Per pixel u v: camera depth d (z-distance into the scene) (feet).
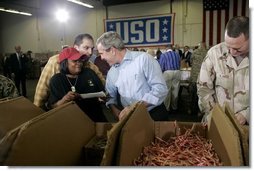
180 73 15.02
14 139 2.25
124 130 2.74
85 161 3.69
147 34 31.14
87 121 4.10
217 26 26.23
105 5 32.55
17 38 38.96
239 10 25.21
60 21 35.78
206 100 4.96
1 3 32.94
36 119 2.71
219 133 3.29
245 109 4.62
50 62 5.93
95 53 11.53
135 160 3.10
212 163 3.22
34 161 2.43
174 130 4.34
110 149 2.50
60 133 3.07
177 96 14.48
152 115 5.04
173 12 30.14
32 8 35.94
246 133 2.73
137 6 31.35
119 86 5.21
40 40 37.60
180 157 3.45
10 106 3.58
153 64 4.99
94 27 34.22
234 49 4.17
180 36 30.32
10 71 21.80
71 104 3.85
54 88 5.05
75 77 5.26
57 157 2.85
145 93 5.05
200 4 29.07
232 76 4.67
